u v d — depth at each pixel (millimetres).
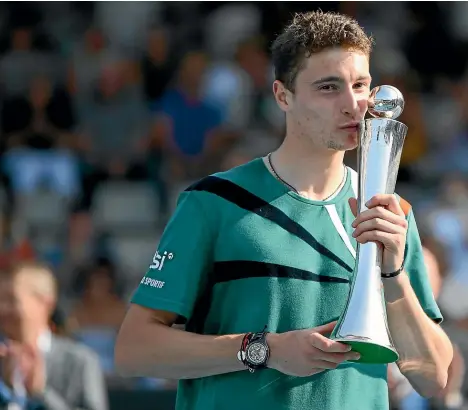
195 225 8086
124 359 8086
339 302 7922
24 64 29562
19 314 12031
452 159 27891
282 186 8141
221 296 8023
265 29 31234
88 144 27328
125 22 31703
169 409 15617
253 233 7949
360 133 7742
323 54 7820
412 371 8164
